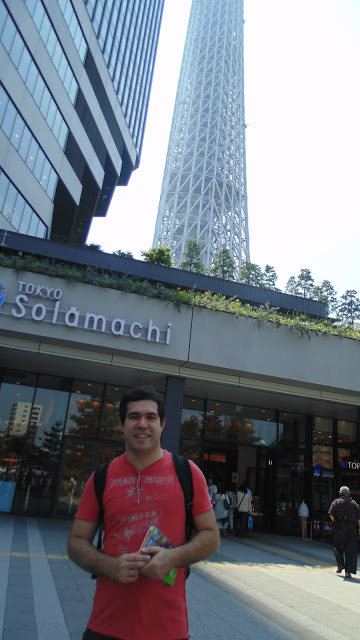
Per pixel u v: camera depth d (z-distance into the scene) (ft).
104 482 8.01
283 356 48.85
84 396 56.29
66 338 42.83
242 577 29.27
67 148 105.29
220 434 59.52
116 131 140.26
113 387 57.31
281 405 59.77
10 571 24.89
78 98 108.68
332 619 20.92
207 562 33.81
